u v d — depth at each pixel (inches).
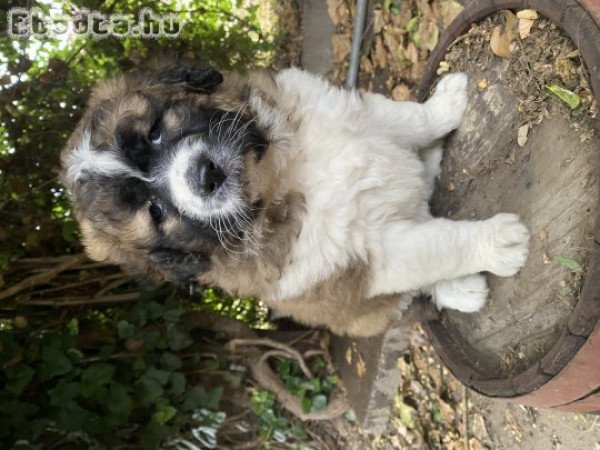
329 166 15.6
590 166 11.9
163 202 15.6
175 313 28.5
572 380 11.7
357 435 28.1
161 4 28.5
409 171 16.9
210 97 15.7
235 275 16.8
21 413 24.1
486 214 16.1
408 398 24.5
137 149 15.4
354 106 16.8
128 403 25.1
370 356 25.5
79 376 26.5
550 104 13.3
